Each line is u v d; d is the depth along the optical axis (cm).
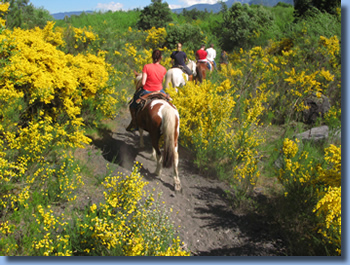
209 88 703
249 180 526
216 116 646
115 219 340
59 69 580
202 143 631
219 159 625
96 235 315
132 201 370
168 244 365
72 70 654
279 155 635
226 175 595
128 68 1370
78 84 629
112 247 317
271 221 464
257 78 985
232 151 607
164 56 1759
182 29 2092
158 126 512
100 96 731
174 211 468
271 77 986
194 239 412
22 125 523
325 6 1733
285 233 430
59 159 503
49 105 589
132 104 627
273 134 800
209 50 1497
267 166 630
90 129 724
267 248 400
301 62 1116
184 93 715
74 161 511
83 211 403
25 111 520
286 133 771
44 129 474
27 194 366
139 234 321
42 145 458
